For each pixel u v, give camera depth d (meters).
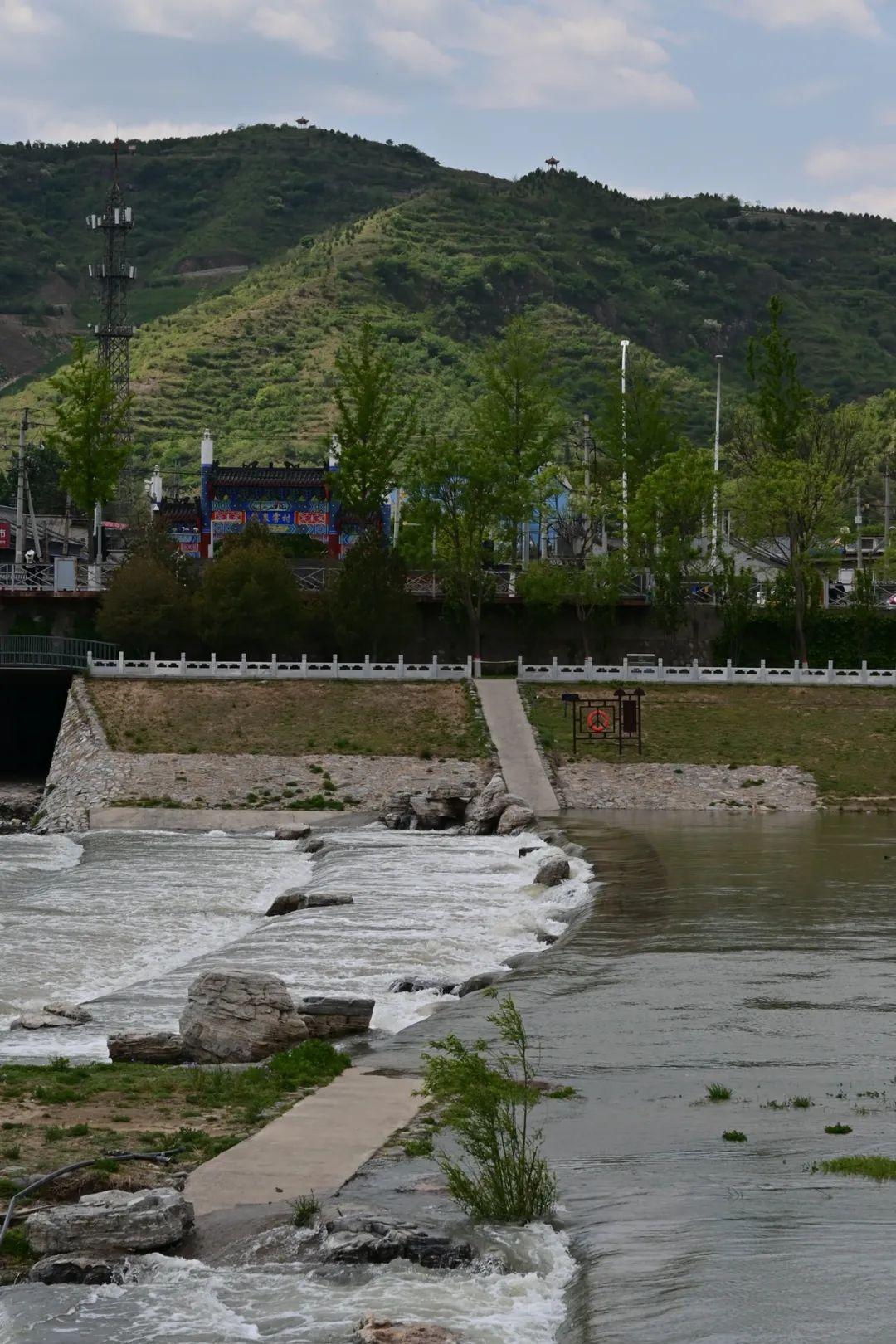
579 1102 26.58
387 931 48.12
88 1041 33.44
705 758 94.62
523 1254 19.36
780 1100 26.45
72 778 89.56
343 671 107.06
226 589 111.94
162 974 43.41
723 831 74.19
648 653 120.69
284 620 112.50
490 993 32.41
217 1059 30.98
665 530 125.62
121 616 110.94
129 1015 36.34
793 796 89.31
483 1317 17.69
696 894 52.69
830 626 120.56
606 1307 17.36
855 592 119.75
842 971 38.94
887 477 159.38
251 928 51.59
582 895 53.72
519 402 131.50
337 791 88.38
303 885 61.53
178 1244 19.84
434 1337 16.92
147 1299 18.25
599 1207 20.77
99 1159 22.42
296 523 131.00
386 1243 19.25
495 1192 20.72
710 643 121.81
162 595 111.62
